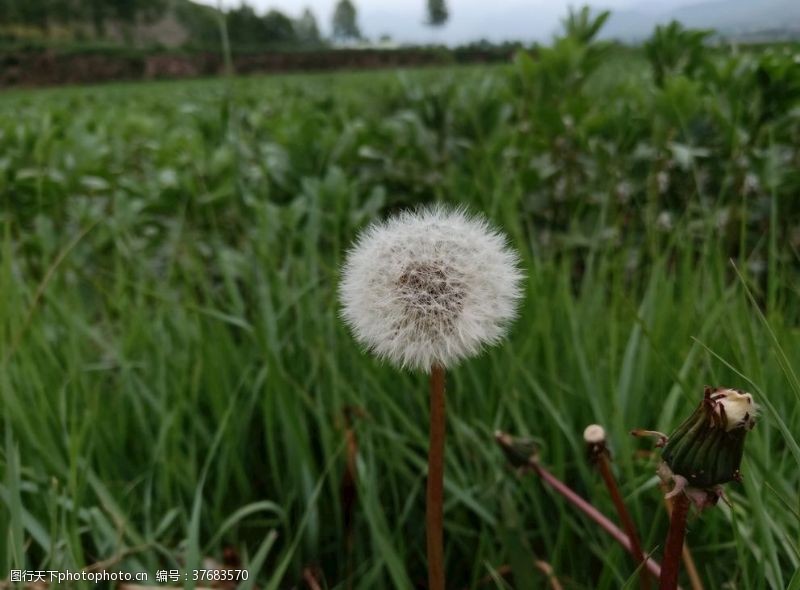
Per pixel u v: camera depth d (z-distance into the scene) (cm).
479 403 27
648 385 26
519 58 49
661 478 14
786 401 24
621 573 21
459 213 17
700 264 31
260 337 26
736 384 22
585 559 23
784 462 22
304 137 46
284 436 26
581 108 44
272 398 27
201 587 21
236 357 30
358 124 51
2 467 23
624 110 42
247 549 25
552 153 43
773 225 27
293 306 31
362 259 16
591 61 48
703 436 13
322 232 37
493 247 16
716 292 28
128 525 22
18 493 18
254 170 46
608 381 26
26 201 43
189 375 30
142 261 36
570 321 27
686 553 20
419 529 24
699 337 25
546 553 23
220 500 24
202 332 28
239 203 42
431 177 46
